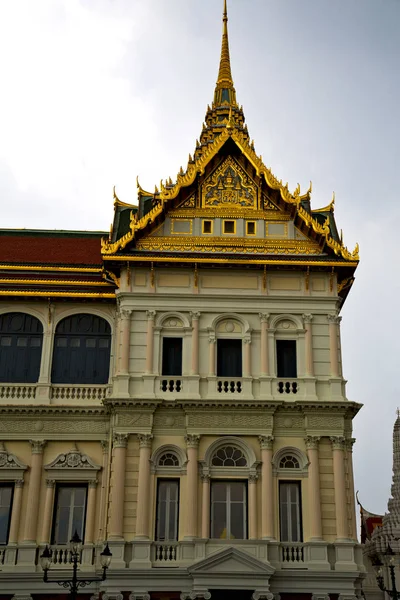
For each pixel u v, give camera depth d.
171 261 37.53
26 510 35.09
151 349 36.72
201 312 37.56
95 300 38.94
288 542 33.59
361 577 33.09
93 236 46.12
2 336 38.59
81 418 36.69
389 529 40.72
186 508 33.81
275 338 37.41
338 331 37.69
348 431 35.81
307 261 37.84
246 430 35.25
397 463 44.12
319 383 36.56
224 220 39.72
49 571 33.53
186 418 35.31
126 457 34.75
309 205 42.34
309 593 32.62
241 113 46.00
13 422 36.56
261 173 39.91
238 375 36.94
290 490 34.88
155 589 32.31
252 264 37.75
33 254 42.84
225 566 32.19
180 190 39.59
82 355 38.38
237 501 34.53
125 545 33.16
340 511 34.06
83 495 35.88
